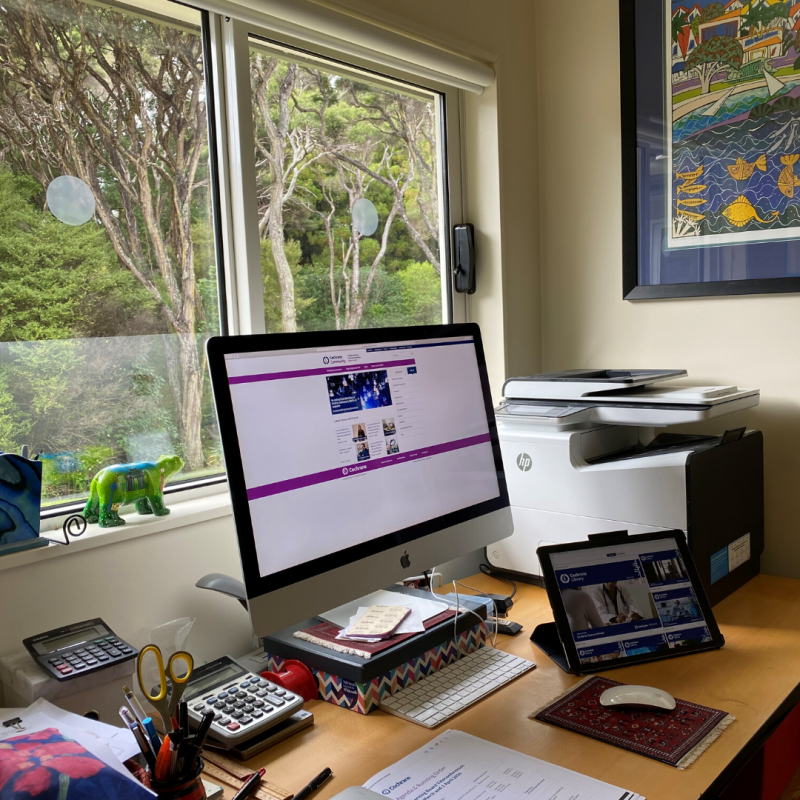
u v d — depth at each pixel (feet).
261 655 3.99
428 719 3.22
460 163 6.03
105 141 3.88
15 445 3.57
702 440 4.88
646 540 4.09
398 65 5.10
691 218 5.53
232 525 4.12
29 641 3.14
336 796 2.56
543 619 4.39
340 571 3.45
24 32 3.57
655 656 3.77
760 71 5.15
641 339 5.91
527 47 6.13
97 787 2.27
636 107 5.68
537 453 4.83
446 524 4.04
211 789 2.72
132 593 3.66
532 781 2.73
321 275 5.02
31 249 3.60
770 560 5.47
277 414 3.31
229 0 4.03
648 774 2.77
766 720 3.15
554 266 6.33
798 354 5.20
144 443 4.08
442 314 6.05
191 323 4.29
